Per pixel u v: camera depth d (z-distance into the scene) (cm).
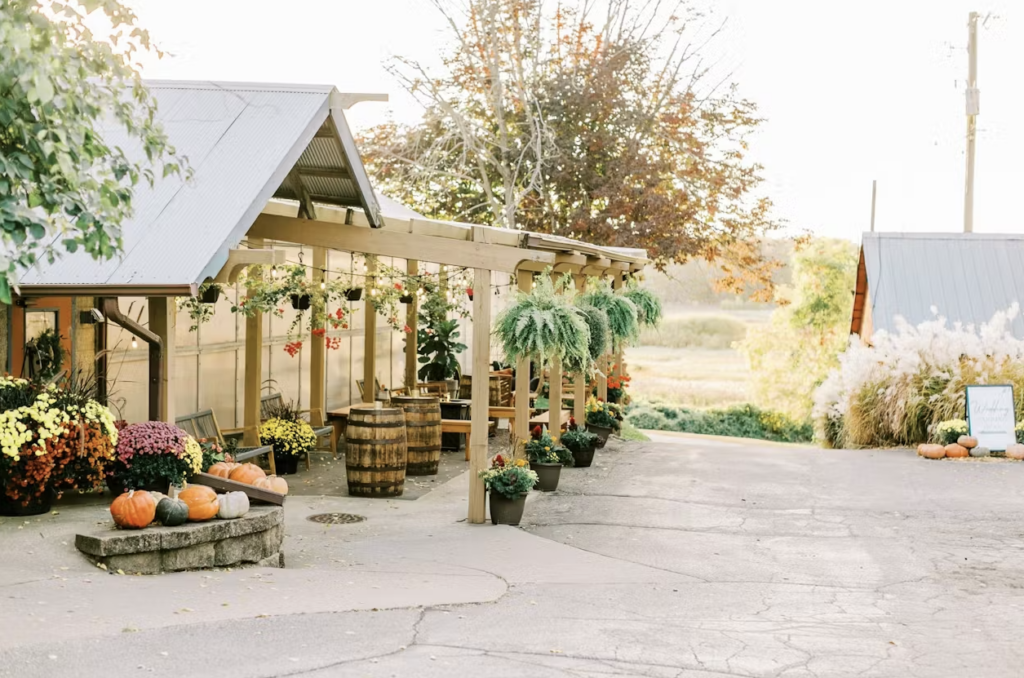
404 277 1491
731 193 2380
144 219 820
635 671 496
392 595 652
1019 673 519
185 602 584
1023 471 1384
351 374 1673
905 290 2023
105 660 457
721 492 1170
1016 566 822
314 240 1008
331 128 917
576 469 1323
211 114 916
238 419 1314
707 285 4700
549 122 2341
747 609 658
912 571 800
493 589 692
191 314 1130
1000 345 1677
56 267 780
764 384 3234
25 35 454
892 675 510
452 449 1477
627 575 763
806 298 3259
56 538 684
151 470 788
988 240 2106
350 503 1052
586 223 2205
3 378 777
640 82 2405
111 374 1047
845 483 1259
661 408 3244
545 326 1031
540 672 484
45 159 486
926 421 1695
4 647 462
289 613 576
